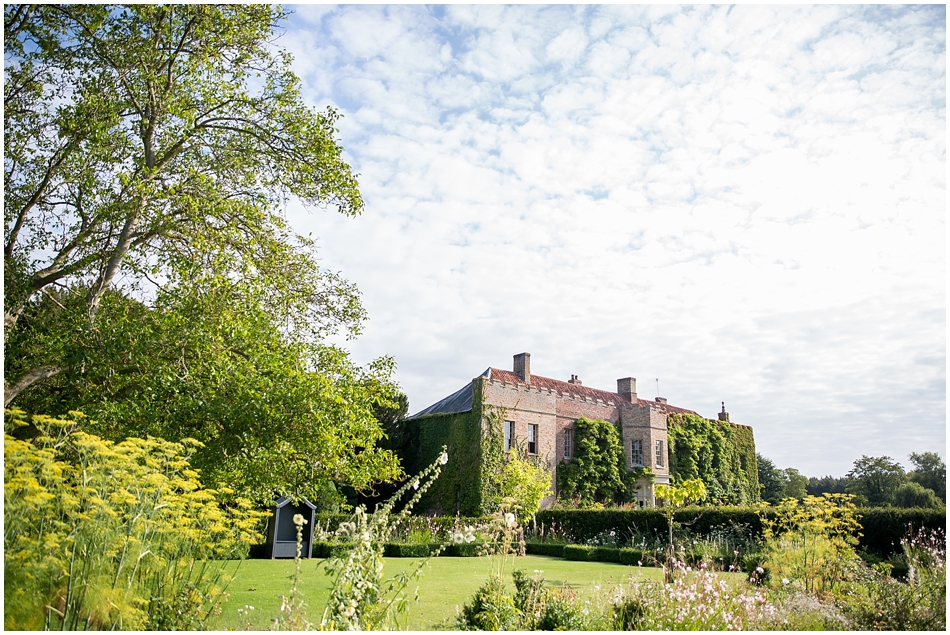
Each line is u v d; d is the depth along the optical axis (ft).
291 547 43.88
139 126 33.19
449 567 41.88
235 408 26.99
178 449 21.39
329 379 30.76
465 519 61.67
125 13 30.91
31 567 14.69
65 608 15.15
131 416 25.63
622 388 98.84
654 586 20.58
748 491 109.29
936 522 36.01
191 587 18.26
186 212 31.58
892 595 22.03
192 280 29.43
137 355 26.16
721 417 111.96
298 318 37.45
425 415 85.61
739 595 20.18
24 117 32.09
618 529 58.65
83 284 31.76
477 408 78.28
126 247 29.53
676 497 36.52
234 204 32.76
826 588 26.21
